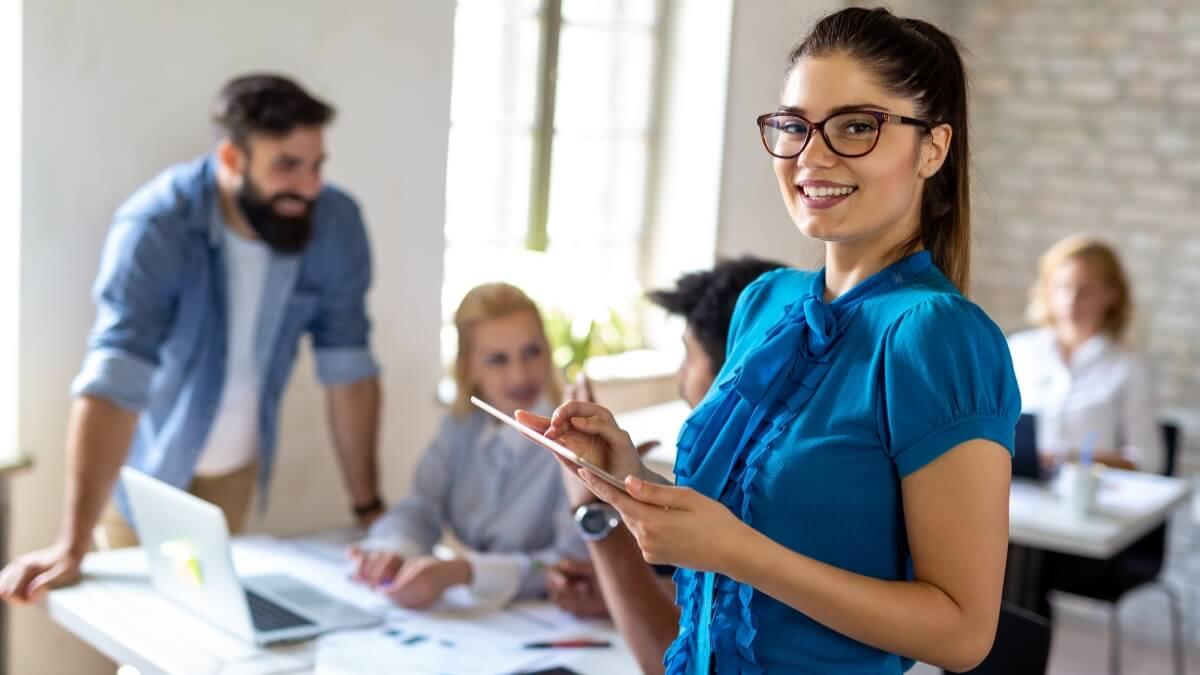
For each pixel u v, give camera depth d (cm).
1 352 269
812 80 115
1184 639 464
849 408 113
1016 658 188
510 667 192
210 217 253
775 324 126
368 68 322
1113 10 477
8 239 263
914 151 115
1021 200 497
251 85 249
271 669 187
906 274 119
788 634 118
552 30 423
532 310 252
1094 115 482
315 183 254
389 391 342
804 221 117
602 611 217
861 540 113
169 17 279
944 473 108
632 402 437
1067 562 377
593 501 170
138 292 242
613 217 467
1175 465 416
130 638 198
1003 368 111
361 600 222
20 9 256
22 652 275
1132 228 478
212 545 196
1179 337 471
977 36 501
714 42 461
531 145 427
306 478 327
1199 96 464
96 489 232
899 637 107
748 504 117
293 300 271
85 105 268
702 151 465
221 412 267
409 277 342
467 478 255
